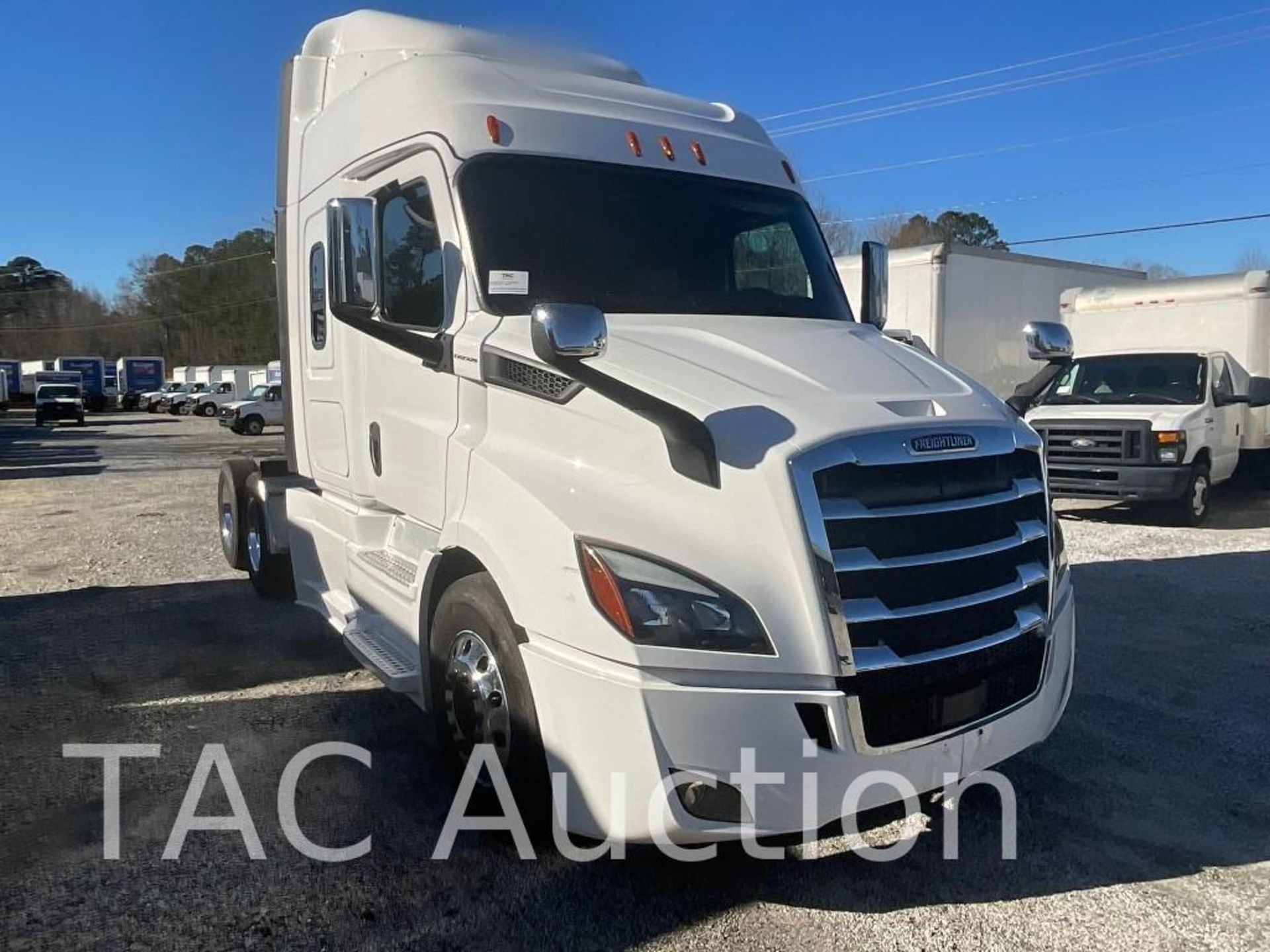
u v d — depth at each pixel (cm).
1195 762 479
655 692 309
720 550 320
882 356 411
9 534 1155
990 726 356
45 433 3831
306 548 639
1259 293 1342
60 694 564
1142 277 1803
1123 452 1150
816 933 339
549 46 579
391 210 486
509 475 371
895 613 329
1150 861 388
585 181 463
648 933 338
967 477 355
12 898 355
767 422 334
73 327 9938
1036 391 495
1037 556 383
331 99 588
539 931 338
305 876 371
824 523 318
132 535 1123
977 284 1458
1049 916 349
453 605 398
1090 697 569
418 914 347
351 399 530
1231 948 330
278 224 642
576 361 356
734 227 491
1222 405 1223
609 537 327
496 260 429
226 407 3728
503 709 374
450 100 458
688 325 423
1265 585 844
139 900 354
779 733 312
